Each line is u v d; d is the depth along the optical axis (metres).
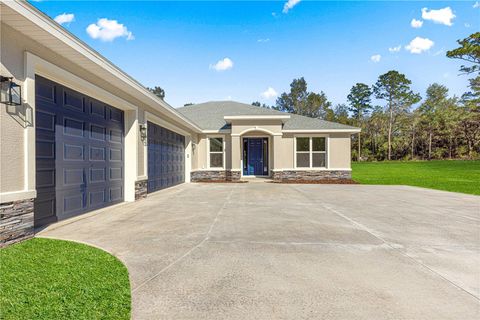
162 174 12.82
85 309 2.69
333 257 4.21
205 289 3.15
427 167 34.03
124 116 9.51
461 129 49.59
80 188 7.12
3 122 4.52
